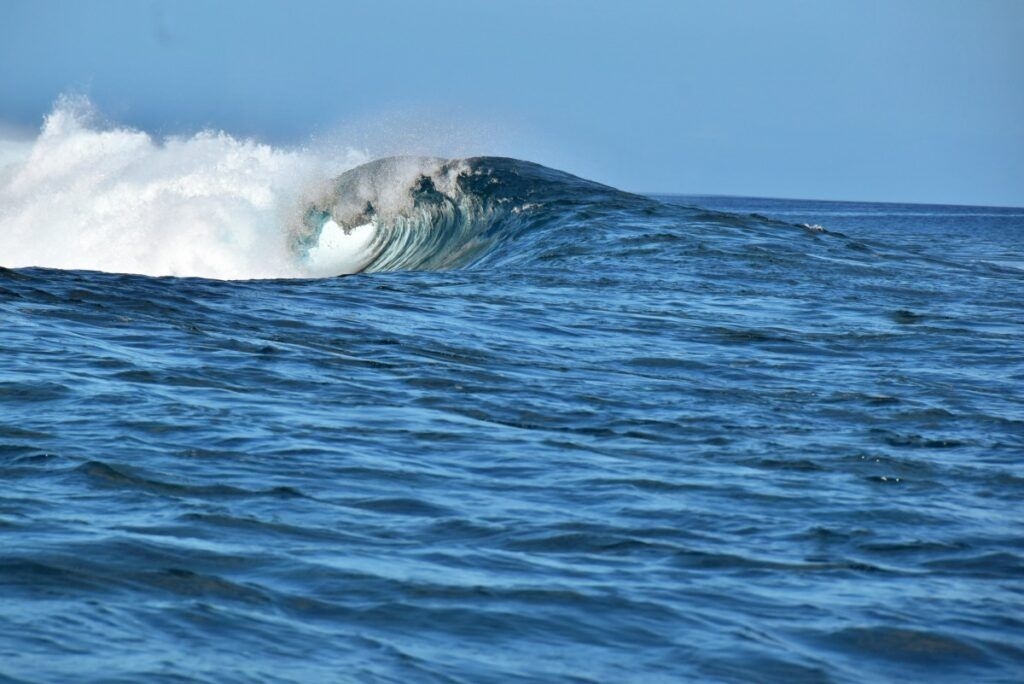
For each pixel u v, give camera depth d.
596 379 52.94
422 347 58.34
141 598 22.52
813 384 54.84
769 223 135.75
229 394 44.12
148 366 48.19
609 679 20.55
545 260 107.50
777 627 23.50
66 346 51.16
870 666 21.95
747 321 75.38
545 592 24.62
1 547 24.89
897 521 32.22
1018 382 57.88
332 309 69.62
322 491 32.00
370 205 144.00
